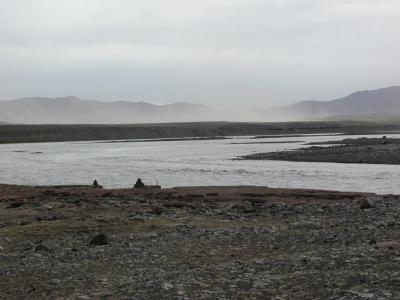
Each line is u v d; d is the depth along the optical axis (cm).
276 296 1242
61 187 4781
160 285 1412
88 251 2075
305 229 2403
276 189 4384
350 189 4762
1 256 2020
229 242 2166
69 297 1399
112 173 6725
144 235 2383
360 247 1741
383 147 9938
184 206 3406
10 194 4222
